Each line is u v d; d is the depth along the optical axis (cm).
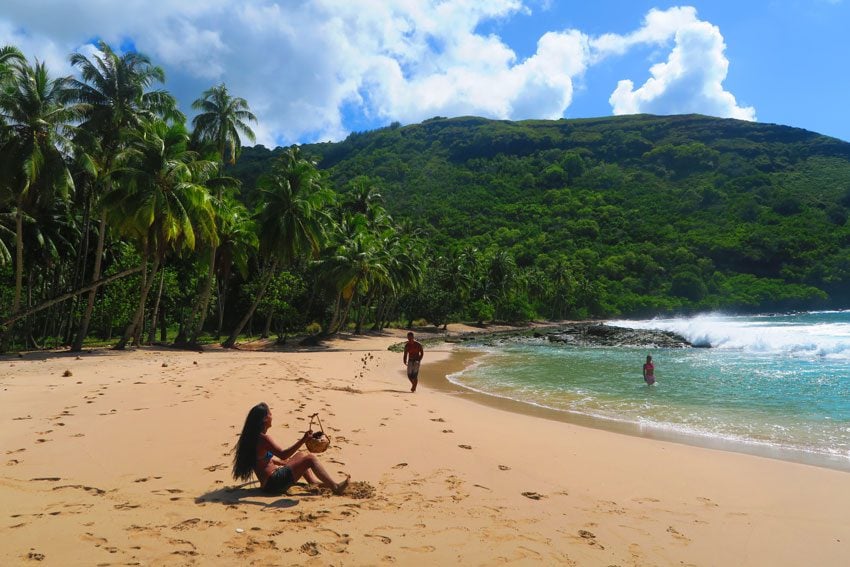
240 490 536
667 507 586
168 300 4262
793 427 1138
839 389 1669
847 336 3719
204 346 3306
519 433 972
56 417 854
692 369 2317
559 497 596
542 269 11488
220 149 3684
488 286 9075
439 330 7138
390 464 684
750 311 10300
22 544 380
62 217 3466
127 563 358
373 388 1612
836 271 10538
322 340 4291
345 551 403
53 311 3712
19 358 2200
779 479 717
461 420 1085
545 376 2131
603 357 3081
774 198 13475
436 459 725
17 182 2339
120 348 2800
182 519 446
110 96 2781
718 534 509
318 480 592
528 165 19800
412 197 16400
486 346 4325
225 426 815
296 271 4994
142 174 2464
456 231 13762
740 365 2441
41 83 2403
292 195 3556
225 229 3509
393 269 5362
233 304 5356
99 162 2730
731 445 974
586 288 10975
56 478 543
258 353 3005
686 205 14262
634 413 1309
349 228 5122
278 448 544
